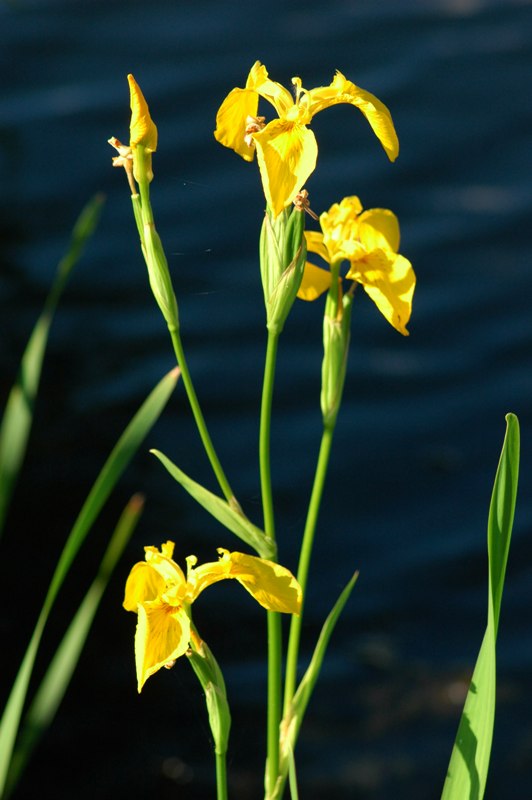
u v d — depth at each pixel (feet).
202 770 10.71
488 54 21.34
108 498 13.53
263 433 6.27
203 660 6.20
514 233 17.26
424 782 10.44
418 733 10.94
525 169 18.56
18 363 15.10
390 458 14.01
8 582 12.47
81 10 23.04
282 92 6.22
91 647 11.87
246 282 16.52
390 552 12.88
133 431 6.57
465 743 6.17
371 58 21.39
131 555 12.85
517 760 10.59
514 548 12.84
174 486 13.74
